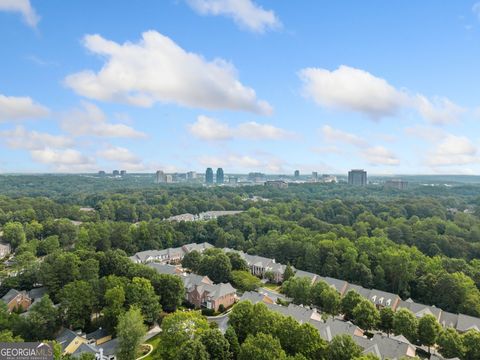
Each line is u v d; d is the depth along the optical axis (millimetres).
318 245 144625
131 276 108000
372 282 124188
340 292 114812
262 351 60375
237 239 180000
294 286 108375
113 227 180750
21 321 81062
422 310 99812
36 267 117062
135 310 80625
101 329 88125
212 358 64750
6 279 113625
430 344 81125
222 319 97125
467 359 74188
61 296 91062
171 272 128375
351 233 165125
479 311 98562
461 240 149750
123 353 71875
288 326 70562
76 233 176750
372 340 75375
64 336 82562
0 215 197750
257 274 147000
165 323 75000
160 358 77938
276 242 160250
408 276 118125
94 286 95812
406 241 158000
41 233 181500
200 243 190750
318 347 67812
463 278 110250
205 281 118188
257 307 77438
